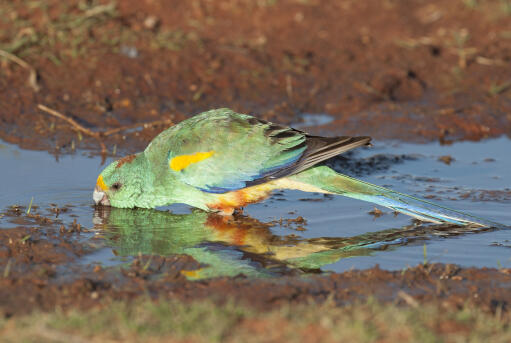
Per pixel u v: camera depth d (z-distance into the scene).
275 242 11.12
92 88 17.14
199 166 12.02
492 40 20.06
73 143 15.25
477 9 21.22
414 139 16.23
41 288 8.93
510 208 12.52
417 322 7.94
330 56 19.30
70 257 10.12
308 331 7.70
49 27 18.58
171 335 7.53
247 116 12.38
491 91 17.91
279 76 18.38
